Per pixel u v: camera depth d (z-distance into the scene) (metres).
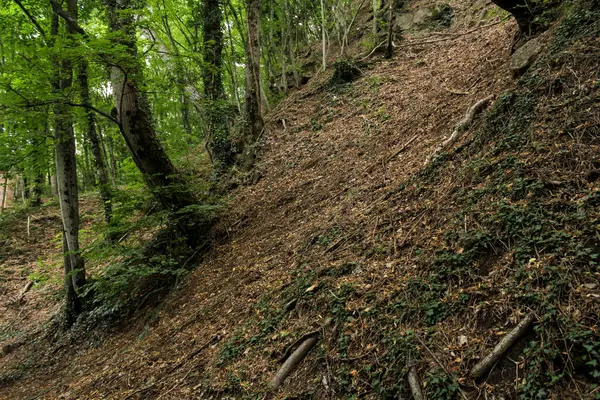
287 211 7.90
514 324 2.88
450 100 7.61
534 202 3.59
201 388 4.29
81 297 9.59
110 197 8.37
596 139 3.67
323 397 3.37
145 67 7.98
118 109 8.24
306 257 5.62
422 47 13.17
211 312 5.92
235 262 7.20
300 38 20.98
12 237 16.20
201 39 13.96
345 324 3.88
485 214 3.90
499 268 3.35
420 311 3.49
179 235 8.73
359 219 5.65
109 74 8.16
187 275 7.96
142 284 8.88
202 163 14.61
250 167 10.91
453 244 3.92
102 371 6.23
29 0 9.37
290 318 4.57
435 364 2.96
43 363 8.51
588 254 2.92
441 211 4.54
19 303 12.58
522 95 4.90
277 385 3.75
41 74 6.23
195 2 12.66
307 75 16.31
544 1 6.26
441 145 5.72
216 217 9.10
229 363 4.45
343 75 13.05
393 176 6.30
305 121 11.98
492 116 5.14
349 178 7.48
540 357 2.57
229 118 12.70
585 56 4.47
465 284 3.47
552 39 5.40
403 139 7.55
